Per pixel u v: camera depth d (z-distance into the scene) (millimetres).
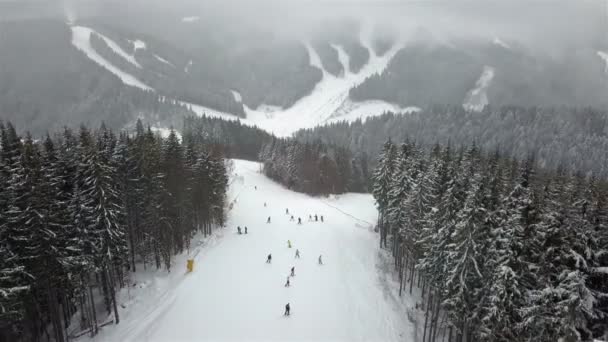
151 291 36156
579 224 22312
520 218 23109
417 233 39531
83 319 31484
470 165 43688
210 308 33844
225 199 68500
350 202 93375
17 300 23562
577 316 20297
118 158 35500
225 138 153125
